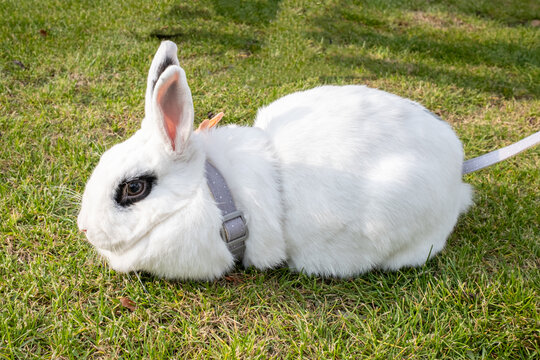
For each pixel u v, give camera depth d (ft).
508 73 3.62
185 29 3.85
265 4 4.37
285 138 2.11
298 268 2.20
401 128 2.12
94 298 2.10
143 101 3.00
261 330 2.04
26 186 2.45
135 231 1.97
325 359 1.96
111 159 1.98
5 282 2.10
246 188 2.04
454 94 3.27
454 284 2.20
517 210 2.52
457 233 2.42
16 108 2.93
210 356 1.96
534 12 4.77
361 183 2.06
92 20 3.83
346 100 2.18
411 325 2.06
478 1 4.93
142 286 2.12
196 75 3.30
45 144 2.68
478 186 2.63
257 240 2.08
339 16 4.33
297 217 2.08
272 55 3.63
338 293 2.17
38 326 2.00
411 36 4.09
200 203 1.96
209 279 2.14
